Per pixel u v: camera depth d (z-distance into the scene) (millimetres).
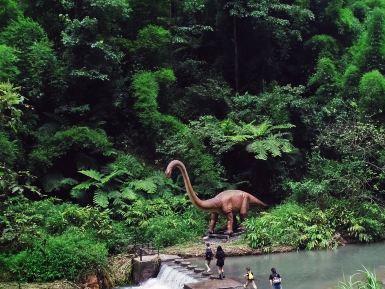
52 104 18859
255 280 11430
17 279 12422
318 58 24031
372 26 22219
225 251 14438
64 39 18297
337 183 17859
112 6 19109
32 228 12828
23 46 17953
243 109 21500
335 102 21188
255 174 19750
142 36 21453
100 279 13055
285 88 21484
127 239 15281
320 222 16234
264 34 23984
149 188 17609
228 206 16312
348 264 12891
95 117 19281
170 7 23891
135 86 19922
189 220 16859
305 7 24641
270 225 15883
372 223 16375
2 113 12094
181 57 24781
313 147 19812
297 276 11734
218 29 24609
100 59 19047
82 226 14602
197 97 22312
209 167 18453
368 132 18188
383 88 20328
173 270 12461
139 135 20922
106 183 17438
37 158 16906
